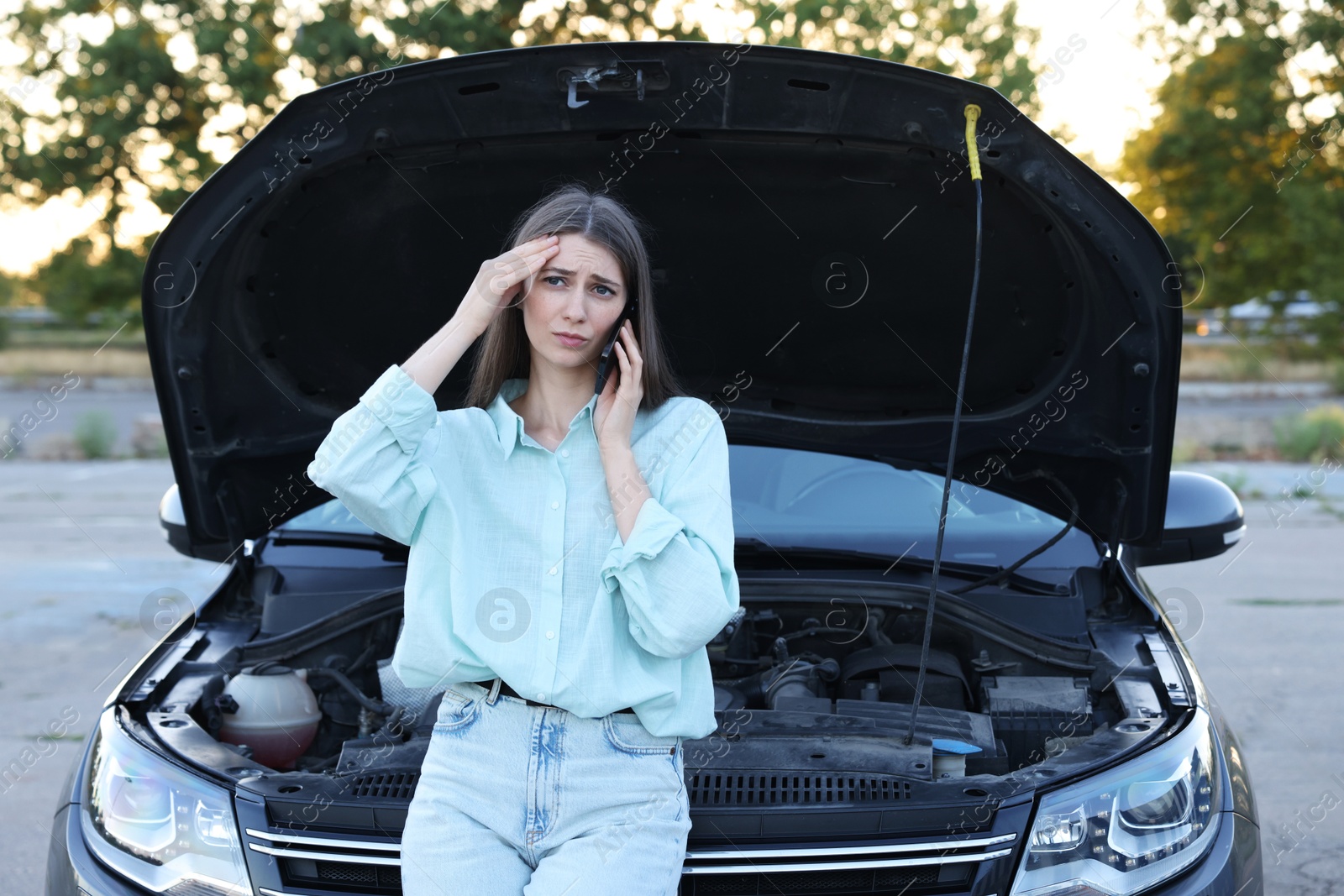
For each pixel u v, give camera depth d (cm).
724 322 310
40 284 2409
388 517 177
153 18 1783
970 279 285
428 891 171
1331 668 574
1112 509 309
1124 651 289
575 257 182
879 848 197
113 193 1950
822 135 248
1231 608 715
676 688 176
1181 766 219
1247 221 2136
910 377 316
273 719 264
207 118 1856
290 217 269
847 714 249
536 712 174
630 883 168
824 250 287
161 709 254
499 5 1420
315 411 310
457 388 318
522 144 256
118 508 1180
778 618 303
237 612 327
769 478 347
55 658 607
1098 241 252
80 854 217
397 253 287
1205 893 204
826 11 1384
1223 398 2197
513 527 181
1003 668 284
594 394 183
